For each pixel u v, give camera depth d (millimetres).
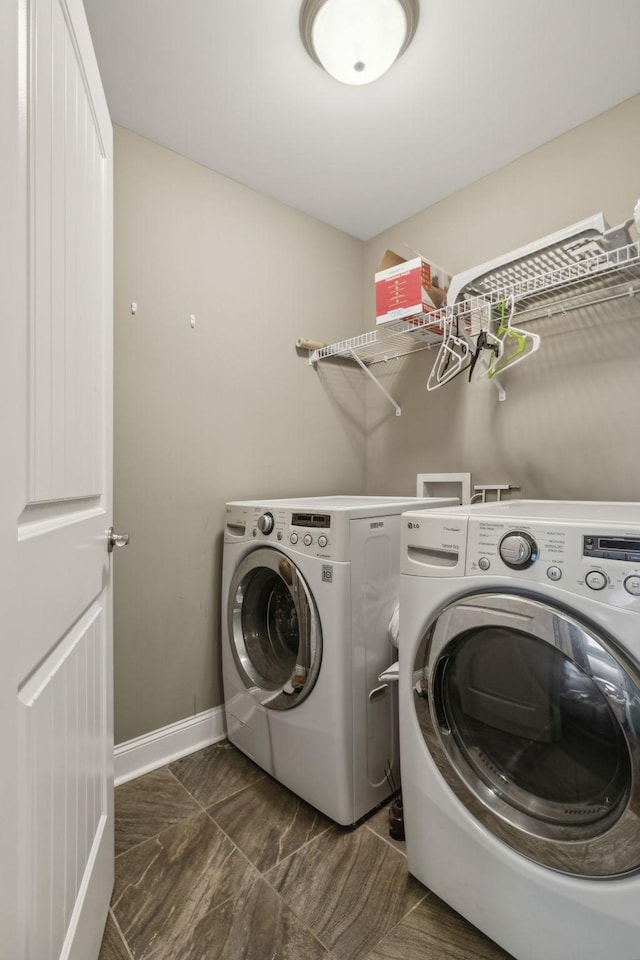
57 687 692
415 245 2260
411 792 1104
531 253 1451
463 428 2041
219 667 1868
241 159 1866
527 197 1835
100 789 985
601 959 803
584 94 1552
